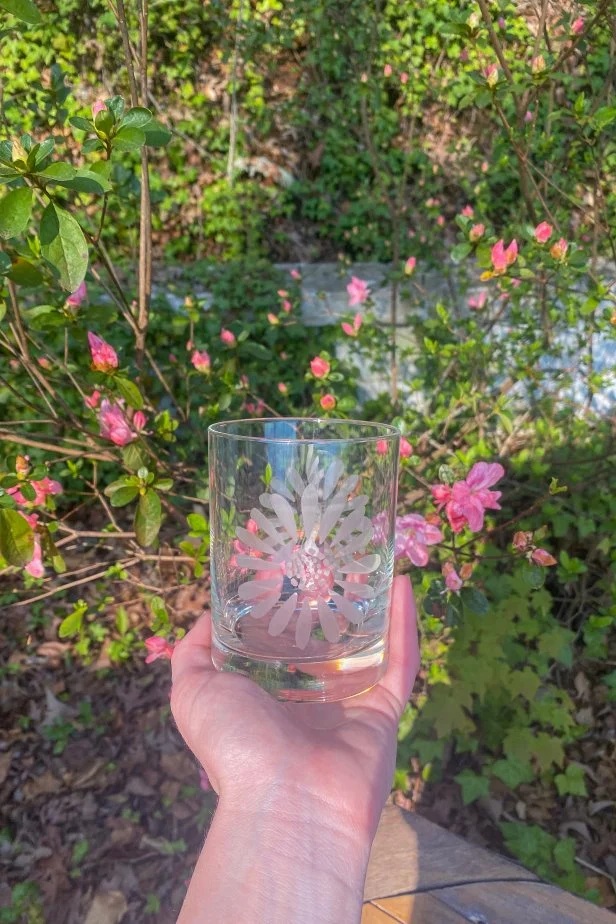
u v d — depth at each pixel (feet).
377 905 1.14
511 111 3.86
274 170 5.18
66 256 1.09
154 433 2.14
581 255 1.91
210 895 0.70
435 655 2.17
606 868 2.08
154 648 1.79
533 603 2.38
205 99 5.05
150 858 2.15
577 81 3.15
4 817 2.27
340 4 3.91
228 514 0.83
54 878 2.11
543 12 2.23
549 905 1.13
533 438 2.83
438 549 2.12
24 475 1.60
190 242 5.00
